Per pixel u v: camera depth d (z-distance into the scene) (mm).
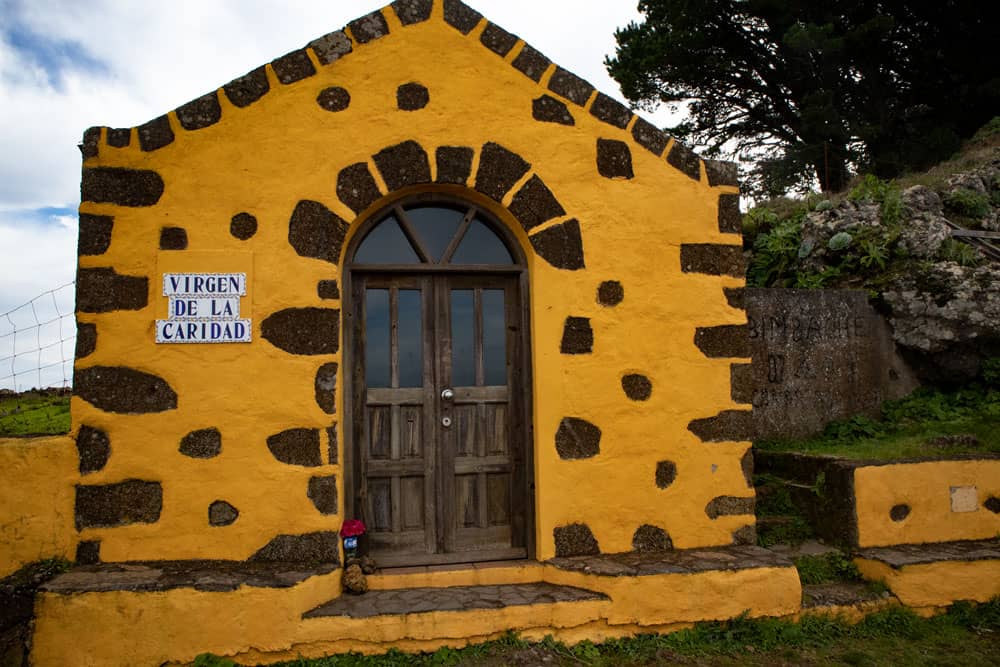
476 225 5121
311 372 4512
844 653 4344
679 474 4969
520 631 4285
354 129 4734
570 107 5059
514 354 5035
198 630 3967
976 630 4695
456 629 4195
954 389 7820
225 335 4465
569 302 4902
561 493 4785
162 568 4238
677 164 5207
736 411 5109
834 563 5223
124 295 4422
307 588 4141
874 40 15766
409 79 4844
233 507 4402
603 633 4391
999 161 11812
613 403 4902
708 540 4988
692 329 5094
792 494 5914
